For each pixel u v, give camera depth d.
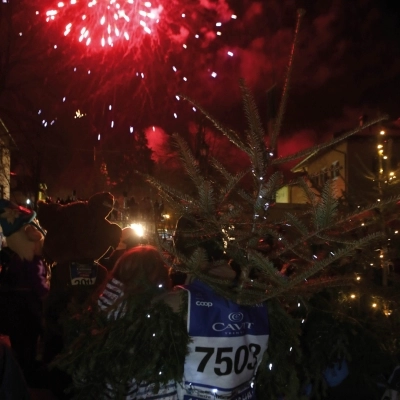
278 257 2.17
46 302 3.81
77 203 4.22
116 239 4.28
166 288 2.28
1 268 5.31
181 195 1.92
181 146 1.82
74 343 2.10
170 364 1.96
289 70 1.93
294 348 2.21
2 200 4.39
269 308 2.20
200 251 1.87
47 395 3.85
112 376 2.04
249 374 2.12
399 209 2.56
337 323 2.39
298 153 1.91
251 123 1.86
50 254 4.09
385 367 2.58
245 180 2.11
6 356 1.94
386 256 2.55
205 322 2.02
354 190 3.00
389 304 2.45
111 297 2.33
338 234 2.17
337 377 2.54
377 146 3.17
